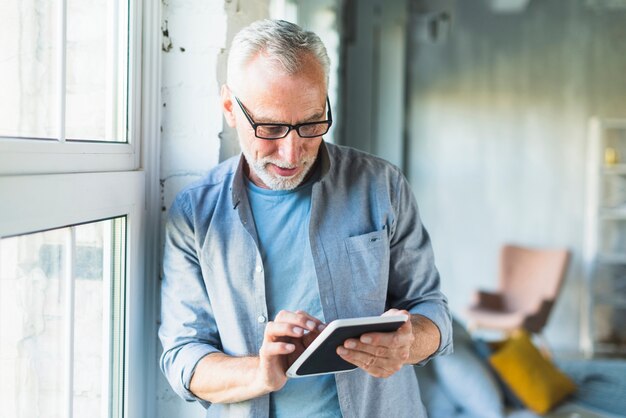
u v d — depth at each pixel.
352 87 5.91
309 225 1.50
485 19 6.87
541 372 3.59
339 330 1.20
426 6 6.71
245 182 1.54
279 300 1.51
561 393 3.60
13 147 1.05
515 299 6.35
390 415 1.59
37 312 1.15
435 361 3.32
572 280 6.89
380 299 1.55
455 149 6.98
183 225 1.54
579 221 6.86
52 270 1.20
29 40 1.12
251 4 1.96
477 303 6.28
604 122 6.70
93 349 1.42
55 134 1.22
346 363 1.33
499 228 6.96
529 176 6.91
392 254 1.63
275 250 1.51
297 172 1.41
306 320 1.30
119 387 1.58
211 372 1.44
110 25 1.48
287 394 1.49
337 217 1.53
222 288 1.51
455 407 3.28
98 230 1.41
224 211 1.53
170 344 1.54
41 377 1.18
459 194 6.99
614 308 6.81
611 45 6.75
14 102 1.07
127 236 1.54
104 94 1.46
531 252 6.44
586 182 6.84
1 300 1.04
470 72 6.92
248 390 1.39
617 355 6.74
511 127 6.90
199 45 1.75
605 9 6.73
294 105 1.34
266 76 1.33
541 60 6.83
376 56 6.48
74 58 1.29
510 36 6.86
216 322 1.55
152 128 1.69
